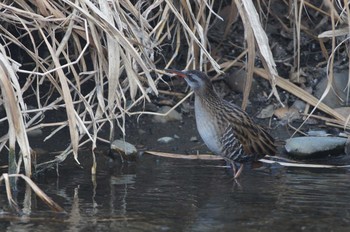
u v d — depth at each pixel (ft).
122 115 36.58
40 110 34.50
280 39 46.19
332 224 29.14
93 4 34.91
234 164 36.88
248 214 30.25
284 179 35.42
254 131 36.96
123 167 37.01
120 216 29.86
